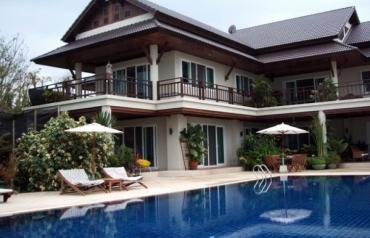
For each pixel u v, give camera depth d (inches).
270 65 992.9
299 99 1039.0
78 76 887.7
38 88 790.5
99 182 527.5
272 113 951.6
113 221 369.4
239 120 995.3
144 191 546.9
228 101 899.4
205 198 505.4
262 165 787.4
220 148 936.9
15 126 649.6
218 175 764.0
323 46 981.8
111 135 649.6
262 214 393.4
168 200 489.4
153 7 811.4
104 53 821.9
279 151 880.9
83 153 586.6
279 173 776.3
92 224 356.5
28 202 455.5
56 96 764.6
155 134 829.8
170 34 705.0
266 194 535.5
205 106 794.2
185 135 789.2
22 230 333.1
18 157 588.4
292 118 1022.4
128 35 714.2
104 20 900.0
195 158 789.9
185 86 824.3
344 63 1003.9
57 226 348.5
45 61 882.8
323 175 708.7
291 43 1030.4
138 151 851.4
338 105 874.1
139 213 408.2
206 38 895.1
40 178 566.3
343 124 1067.3
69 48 831.7
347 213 380.5
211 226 343.9
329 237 285.3
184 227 342.0
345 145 895.1
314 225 329.4
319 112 897.5
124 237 307.4
